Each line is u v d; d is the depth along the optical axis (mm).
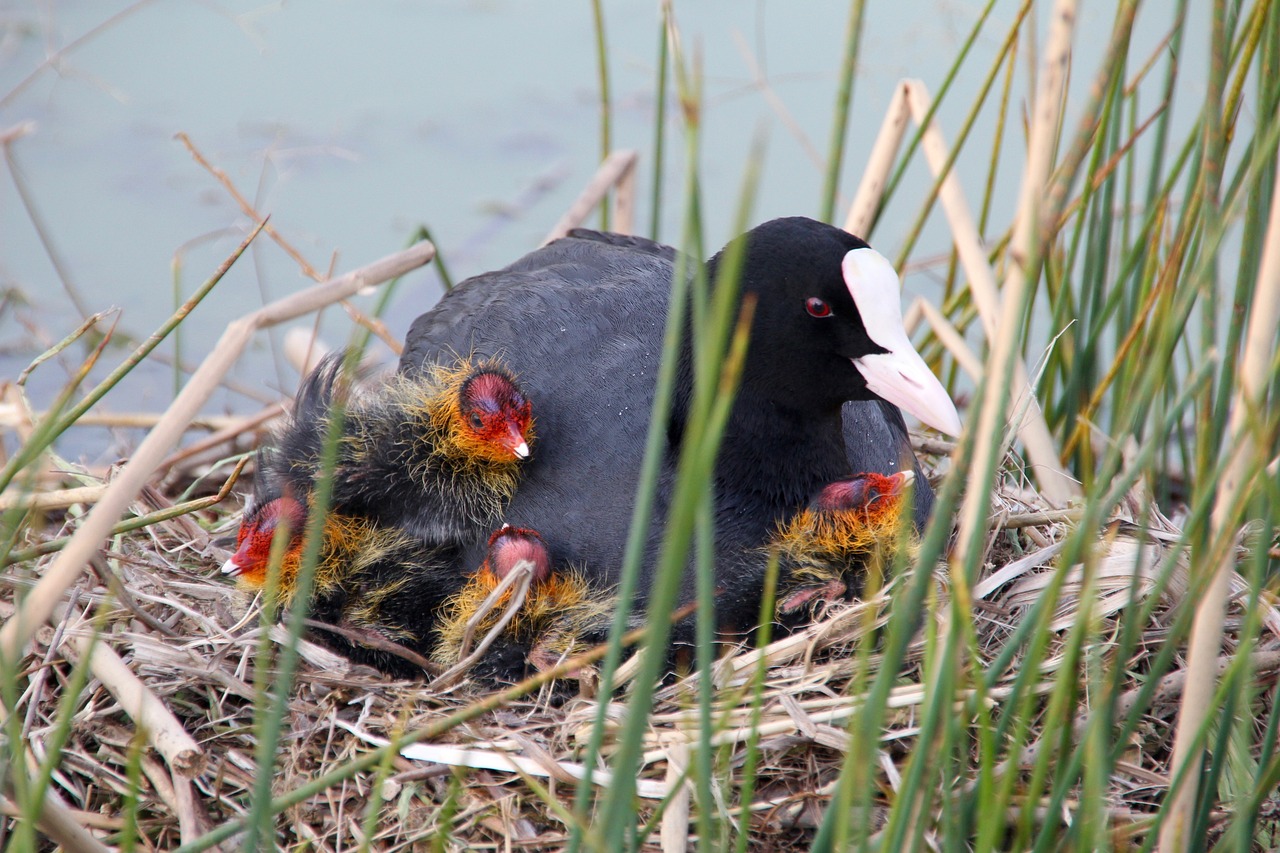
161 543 6965
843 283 5938
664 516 6164
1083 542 3906
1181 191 10430
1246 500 3941
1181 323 5008
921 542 6133
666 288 7027
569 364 6605
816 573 6066
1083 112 3688
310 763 5633
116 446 9055
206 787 5555
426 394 6406
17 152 11641
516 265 7762
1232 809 5465
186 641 5984
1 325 10039
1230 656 5863
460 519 6281
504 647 5941
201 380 5105
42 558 6453
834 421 6477
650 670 3424
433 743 5613
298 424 6691
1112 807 5410
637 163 9523
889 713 5559
